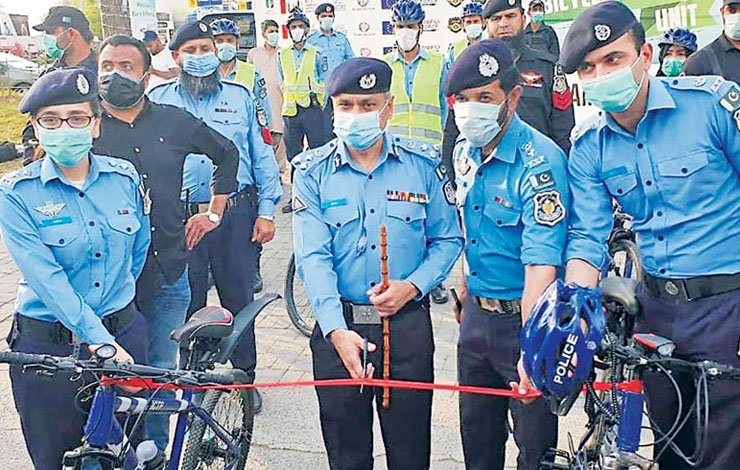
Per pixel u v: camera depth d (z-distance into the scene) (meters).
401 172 2.66
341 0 9.08
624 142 2.41
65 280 2.48
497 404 2.81
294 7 9.04
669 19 6.07
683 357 2.41
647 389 2.55
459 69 2.43
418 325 2.70
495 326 2.66
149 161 3.39
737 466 2.40
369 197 2.64
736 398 2.33
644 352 2.17
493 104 2.44
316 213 2.67
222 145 3.67
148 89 4.24
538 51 4.85
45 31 4.95
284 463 3.62
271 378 4.48
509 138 2.55
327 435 2.79
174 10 11.51
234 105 4.16
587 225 2.48
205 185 4.08
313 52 8.32
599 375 2.54
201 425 2.79
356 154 2.67
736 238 2.35
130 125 3.39
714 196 2.34
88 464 2.35
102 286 2.64
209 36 4.10
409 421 2.74
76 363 2.18
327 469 3.57
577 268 2.45
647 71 2.31
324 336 2.58
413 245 2.67
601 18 2.23
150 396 2.59
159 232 3.40
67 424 2.56
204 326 2.71
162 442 3.26
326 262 2.64
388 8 8.94
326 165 2.67
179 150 3.49
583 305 1.96
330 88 2.59
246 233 4.12
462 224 2.72
